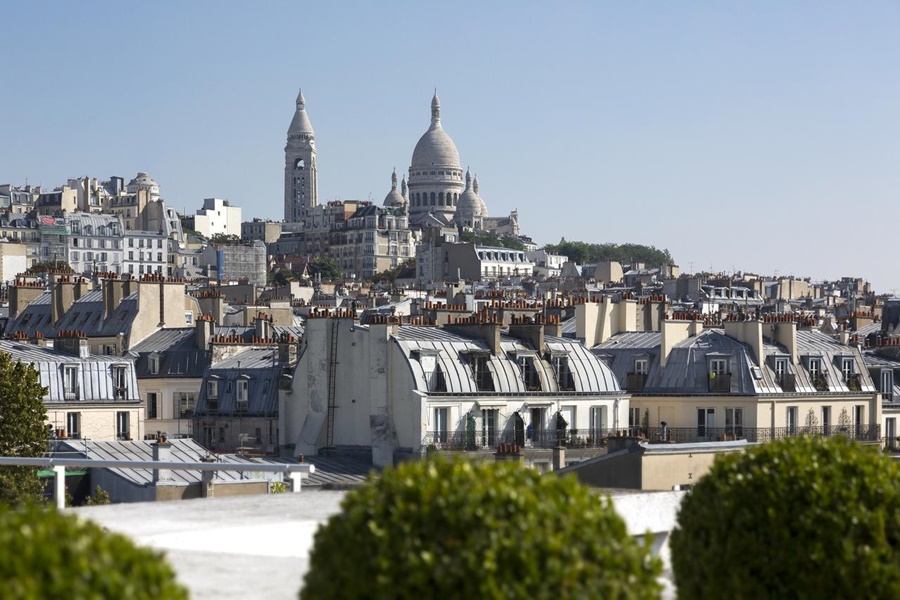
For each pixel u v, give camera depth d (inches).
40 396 5930.1
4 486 5472.4
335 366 6811.0
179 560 1823.3
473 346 6796.3
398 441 6510.8
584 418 6973.4
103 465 2337.6
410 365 6491.1
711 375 7273.6
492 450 6530.5
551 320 7603.4
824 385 7514.8
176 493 5629.9
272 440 7775.6
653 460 3639.3
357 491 1296.8
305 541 1985.7
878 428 7736.2
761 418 7145.7
